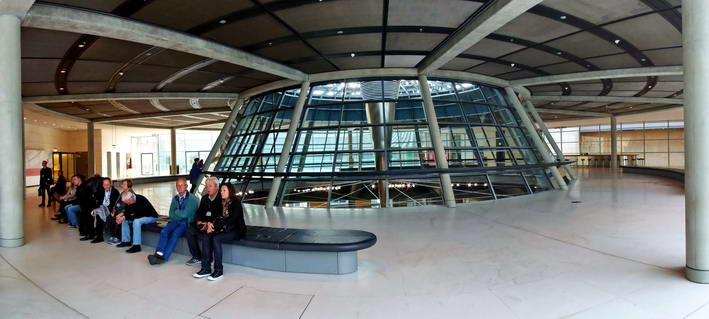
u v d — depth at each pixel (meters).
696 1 4.70
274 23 9.23
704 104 4.63
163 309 4.20
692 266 4.70
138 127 31.52
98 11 7.97
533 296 4.36
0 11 7.08
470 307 4.09
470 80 15.59
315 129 14.32
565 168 19.86
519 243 6.85
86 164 33.97
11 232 7.36
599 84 18.05
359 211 11.14
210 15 8.52
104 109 22.11
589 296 4.31
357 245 5.25
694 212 4.68
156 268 5.83
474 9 8.60
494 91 16.83
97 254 6.77
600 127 42.38
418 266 5.63
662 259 5.65
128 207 7.28
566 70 14.94
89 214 8.22
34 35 9.17
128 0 7.51
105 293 4.73
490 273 5.22
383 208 11.53
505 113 16.59
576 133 44.31
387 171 11.70
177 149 45.94
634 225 8.12
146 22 8.74
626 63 13.77
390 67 14.34
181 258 6.45
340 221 9.59
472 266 5.56
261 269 5.68
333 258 5.38
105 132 34.31
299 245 5.27
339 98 15.15
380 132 14.67
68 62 11.63
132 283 5.11
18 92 7.42
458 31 10.10
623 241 6.77
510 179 14.91
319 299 4.43
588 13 8.90
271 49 11.40
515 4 7.44
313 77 14.79
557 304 4.11
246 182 14.48
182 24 8.98
